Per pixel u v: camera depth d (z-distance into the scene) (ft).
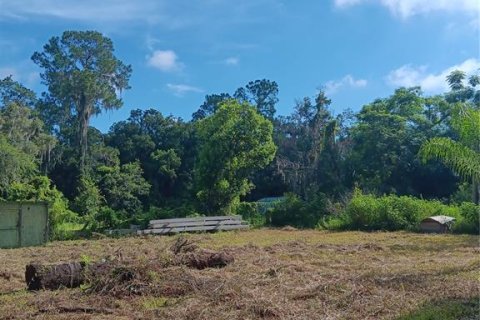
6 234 59.67
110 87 159.33
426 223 68.90
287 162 123.75
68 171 135.03
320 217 84.79
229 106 94.17
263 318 20.13
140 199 135.74
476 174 48.37
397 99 120.47
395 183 110.01
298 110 136.26
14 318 21.24
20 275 33.35
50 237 68.80
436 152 49.03
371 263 35.88
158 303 23.26
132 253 41.34
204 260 32.86
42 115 158.40
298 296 23.68
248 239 61.36
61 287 27.09
